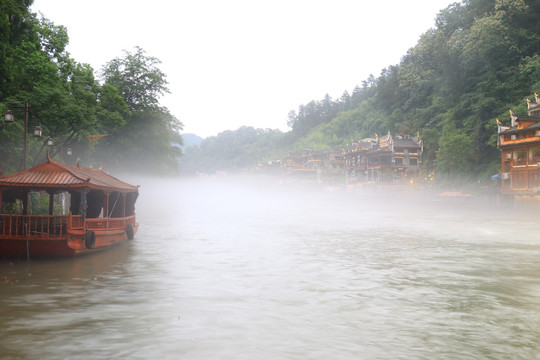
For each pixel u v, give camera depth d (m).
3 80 26.00
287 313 11.03
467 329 9.93
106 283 14.16
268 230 32.56
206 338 9.13
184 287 13.78
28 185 17.94
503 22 80.25
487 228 35.88
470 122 76.38
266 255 20.53
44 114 28.72
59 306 11.36
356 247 23.77
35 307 11.24
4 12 24.86
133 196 26.38
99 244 20.00
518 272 16.86
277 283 14.52
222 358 8.09
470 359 8.18
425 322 10.41
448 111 83.94
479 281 15.15
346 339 9.20
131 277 15.16
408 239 27.77
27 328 9.60
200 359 8.03
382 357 8.24
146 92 63.69
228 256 20.09
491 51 78.81
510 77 75.81
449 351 8.58
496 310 11.51
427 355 8.37
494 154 70.38
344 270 16.98
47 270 16.14
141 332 9.45
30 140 30.67
